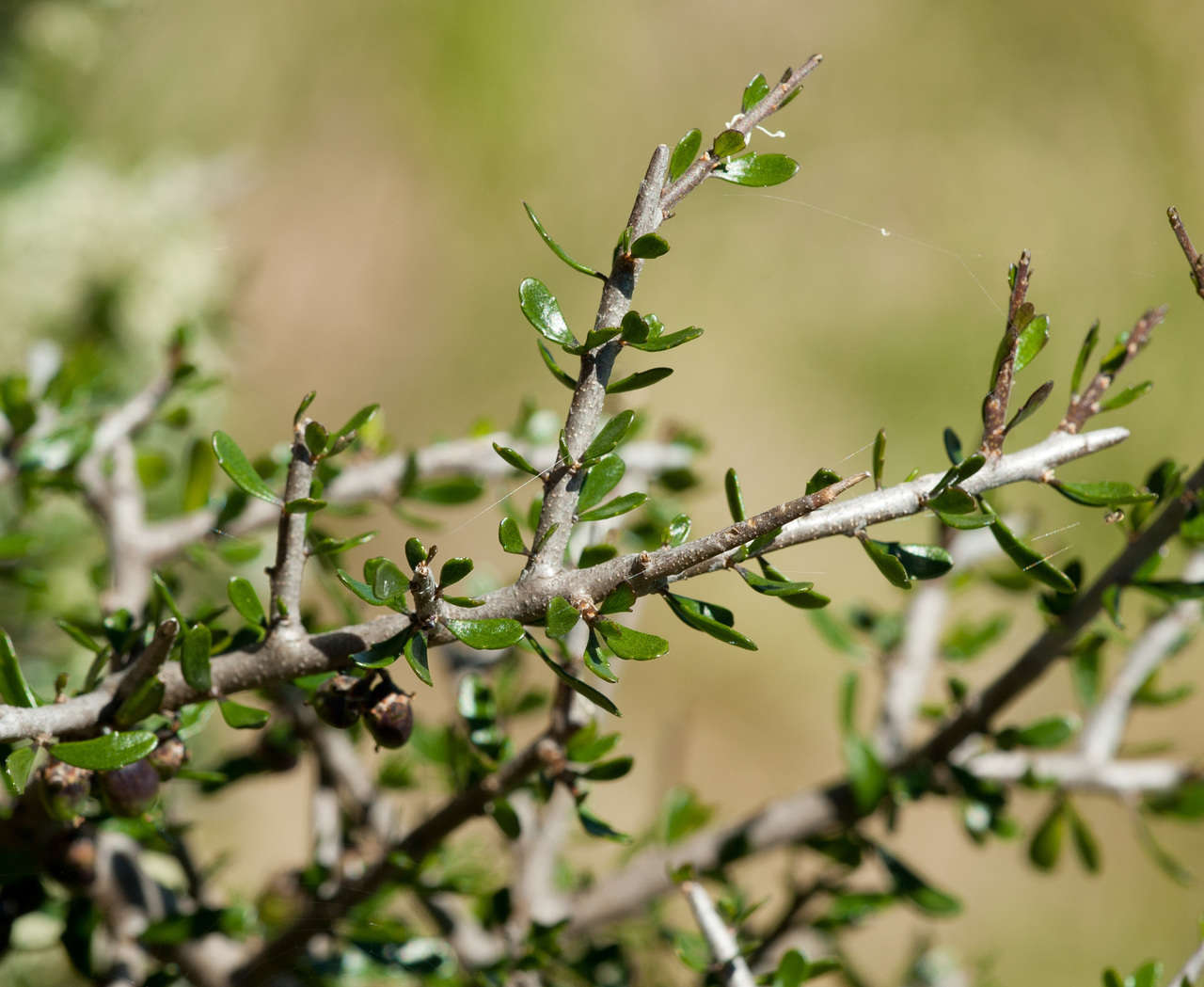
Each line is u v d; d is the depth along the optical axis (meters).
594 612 0.47
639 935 0.60
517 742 0.95
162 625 0.47
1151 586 0.52
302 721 0.57
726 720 1.84
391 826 0.57
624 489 0.60
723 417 1.95
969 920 1.55
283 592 0.48
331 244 2.06
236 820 1.32
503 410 2.03
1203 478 0.51
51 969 0.71
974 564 0.63
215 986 0.54
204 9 1.71
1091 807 1.62
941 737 0.56
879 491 0.47
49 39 1.06
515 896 0.57
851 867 0.57
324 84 2.05
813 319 2.05
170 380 0.59
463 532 1.46
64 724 0.48
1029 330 0.48
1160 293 1.98
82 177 0.96
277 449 0.58
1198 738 1.68
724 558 0.47
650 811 1.65
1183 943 1.54
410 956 0.55
